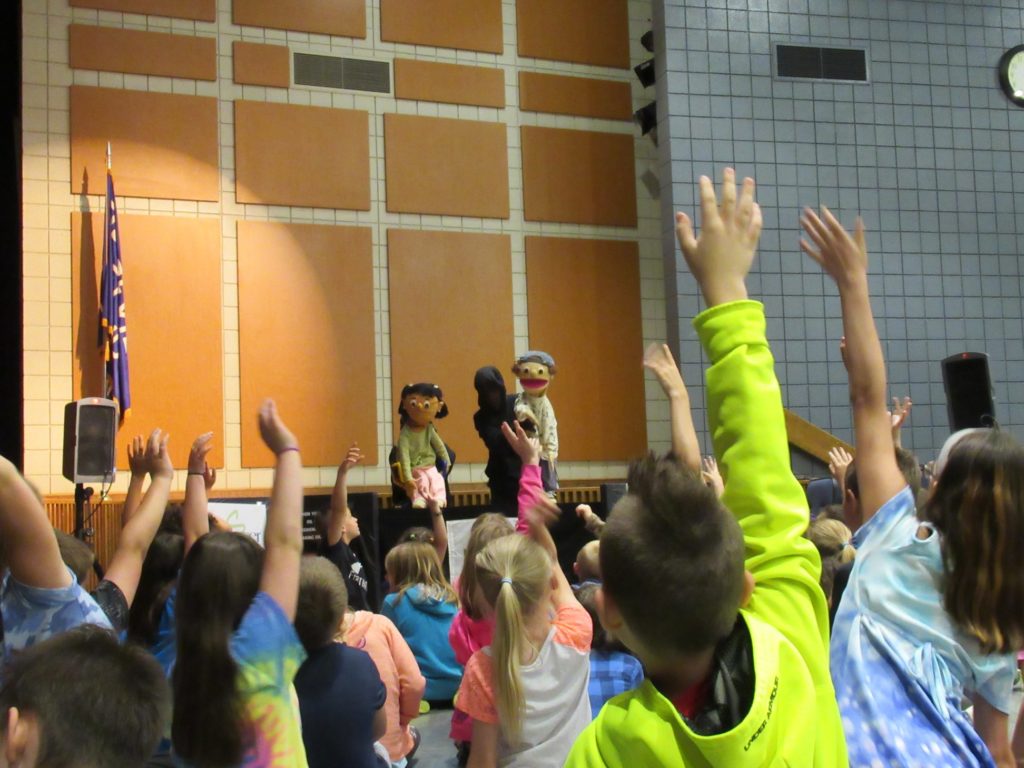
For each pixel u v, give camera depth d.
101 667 1.56
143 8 10.12
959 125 11.69
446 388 10.63
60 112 9.78
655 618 1.29
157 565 3.03
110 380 9.34
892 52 11.59
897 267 11.32
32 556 2.08
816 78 11.32
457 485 10.52
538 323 11.02
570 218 11.27
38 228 9.60
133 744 1.54
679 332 10.70
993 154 11.75
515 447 3.11
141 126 9.97
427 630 5.64
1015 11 12.03
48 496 9.22
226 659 1.97
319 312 10.34
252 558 2.09
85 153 9.78
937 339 11.33
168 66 10.12
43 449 9.40
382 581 7.01
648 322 11.41
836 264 1.85
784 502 1.50
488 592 2.78
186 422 9.81
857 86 11.44
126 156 9.90
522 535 2.89
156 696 1.60
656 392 11.31
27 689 1.53
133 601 3.01
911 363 11.23
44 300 9.54
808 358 10.93
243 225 10.20
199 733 1.96
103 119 9.86
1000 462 1.87
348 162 10.61
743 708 1.31
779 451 1.51
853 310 1.84
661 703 1.30
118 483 9.48
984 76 11.84
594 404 11.08
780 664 1.33
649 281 11.47
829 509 5.11
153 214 9.95
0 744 1.52
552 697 2.74
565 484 10.81
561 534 7.18
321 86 10.63
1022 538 1.85
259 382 10.08
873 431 1.92
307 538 6.79
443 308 10.73
